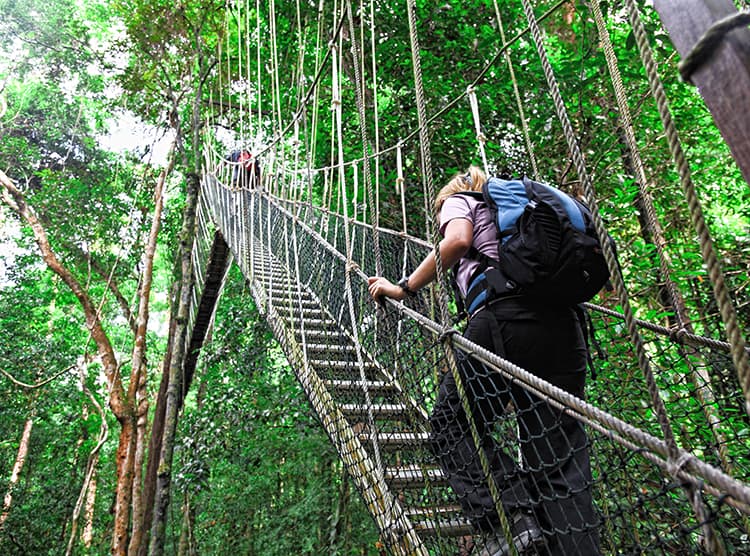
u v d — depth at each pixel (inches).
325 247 157.6
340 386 112.7
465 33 204.7
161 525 238.4
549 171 189.5
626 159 184.1
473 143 202.5
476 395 63.0
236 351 333.1
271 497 362.6
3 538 419.8
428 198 64.4
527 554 60.7
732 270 161.0
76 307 594.2
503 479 64.9
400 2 221.6
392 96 229.8
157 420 309.3
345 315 134.5
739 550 60.9
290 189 199.0
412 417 83.0
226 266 310.5
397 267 152.9
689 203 25.2
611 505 67.2
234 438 315.9
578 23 172.9
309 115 258.2
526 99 197.0
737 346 23.2
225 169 339.3
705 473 29.0
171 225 507.5
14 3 495.8
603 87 182.2
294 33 259.3
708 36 21.3
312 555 301.1
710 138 190.5
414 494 85.2
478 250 67.0
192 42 342.6
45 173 505.0
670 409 93.7
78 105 529.0
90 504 513.3
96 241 505.0
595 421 40.7
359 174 238.5
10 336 485.4
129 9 346.9
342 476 298.5
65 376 505.0
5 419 473.4
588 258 58.9
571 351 63.8
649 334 112.4
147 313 366.6
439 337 62.8
